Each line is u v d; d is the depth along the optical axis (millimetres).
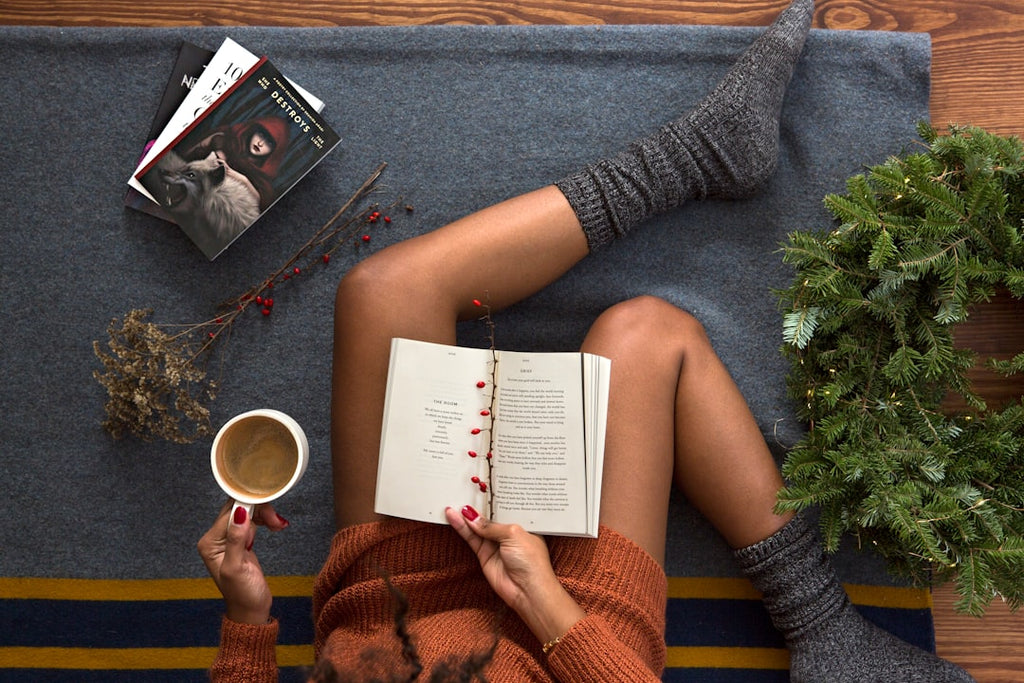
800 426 1327
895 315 1181
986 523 1125
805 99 1359
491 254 1199
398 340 1118
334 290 1362
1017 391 1332
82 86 1364
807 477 1204
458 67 1371
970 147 1164
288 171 1312
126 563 1339
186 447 1348
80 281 1359
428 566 1083
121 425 1327
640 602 1041
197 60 1354
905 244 1147
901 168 1172
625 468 1123
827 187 1353
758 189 1337
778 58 1281
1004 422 1168
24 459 1350
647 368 1174
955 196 1122
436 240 1195
